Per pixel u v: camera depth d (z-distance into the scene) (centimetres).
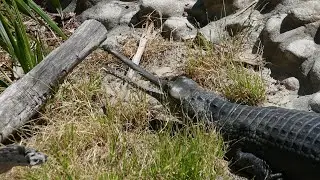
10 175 379
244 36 490
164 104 434
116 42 507
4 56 483
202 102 425
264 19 495
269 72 470
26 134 415
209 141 393
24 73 446
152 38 502
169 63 485
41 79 424
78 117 421
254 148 400
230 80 457
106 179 368
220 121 416
